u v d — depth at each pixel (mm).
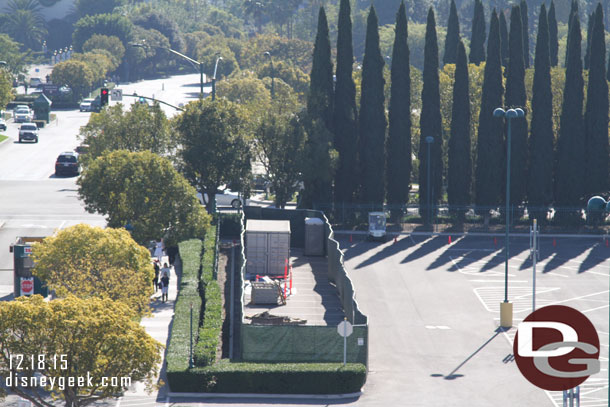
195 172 123188
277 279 99000
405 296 94500
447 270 106500
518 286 99062
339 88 134875
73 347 52094
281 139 129250
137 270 71625
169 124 128875
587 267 108938
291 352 69188
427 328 82875
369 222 123812
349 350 69188
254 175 130500
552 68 152750
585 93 154000
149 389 55188
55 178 156250
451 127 134500
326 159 129500
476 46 181625
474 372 70375
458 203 134250
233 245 118312
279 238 100000
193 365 65125
